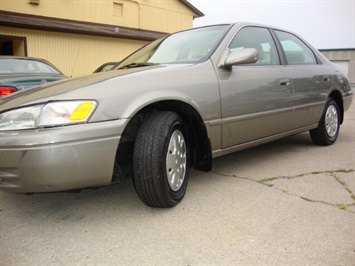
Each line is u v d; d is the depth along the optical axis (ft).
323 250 7.05
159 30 60.95
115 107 7.91
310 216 8.57
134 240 7.62
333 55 106.32
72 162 7.39
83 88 7.92
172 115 9.01
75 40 47.37
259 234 7.72
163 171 8.54
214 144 10.23
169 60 11.25
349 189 10.39
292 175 11.80
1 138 7.36
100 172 7.80
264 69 12.07
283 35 14.20
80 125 7.47
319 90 14.80
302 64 14.34
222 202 9.54
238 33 11.82
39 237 7.89
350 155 14.37
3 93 17.35
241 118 10.92
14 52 44.78
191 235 7.75
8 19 40.37
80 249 7.32
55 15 47.65
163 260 6.83
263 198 9.78
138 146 8.49
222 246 7.27
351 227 7.99
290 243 7.33
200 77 9.84
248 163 13.41
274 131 12.66
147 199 8.77
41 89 8.76
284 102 12.73
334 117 16.30
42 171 7.26
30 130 7.37
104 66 28.81
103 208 9.39
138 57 12.67
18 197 10.36
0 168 7.47
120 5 55.26
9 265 6.78
